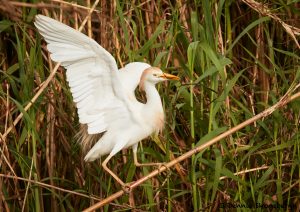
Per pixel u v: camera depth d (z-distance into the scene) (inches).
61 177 359.9
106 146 306.8
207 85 346.0
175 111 345.4
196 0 358.6
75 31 275.0
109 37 351.9
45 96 350.3
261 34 380.2
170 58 370.3
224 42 382.6
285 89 369.4
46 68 360.2
